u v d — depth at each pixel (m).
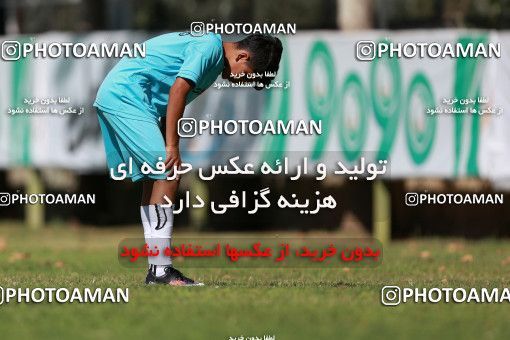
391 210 63.94
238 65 29.59
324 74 57.72
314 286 30.12
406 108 57.22
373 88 57.44
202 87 29.53
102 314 24.97
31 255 48.25
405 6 110.38
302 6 109.88
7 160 63.94
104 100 28.94
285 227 67.69
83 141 62.69
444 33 56.72
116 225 71.81
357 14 64.88
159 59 28.97
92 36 61.47
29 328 23.30
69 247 54.75
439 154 57.03
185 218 71.44
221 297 27.08
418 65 57.03
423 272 37.94
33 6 95.81
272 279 33.72
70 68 62.47
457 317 24.78
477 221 63.06
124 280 31.94
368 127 57.50
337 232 64.94
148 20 103.00
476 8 92.25
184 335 22.03
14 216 76.56
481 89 56.66
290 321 23.61
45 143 63.28
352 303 26.36
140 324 23.50
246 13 92.88
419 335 22.09
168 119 28.44
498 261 44.19
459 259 45.19
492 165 56.66
